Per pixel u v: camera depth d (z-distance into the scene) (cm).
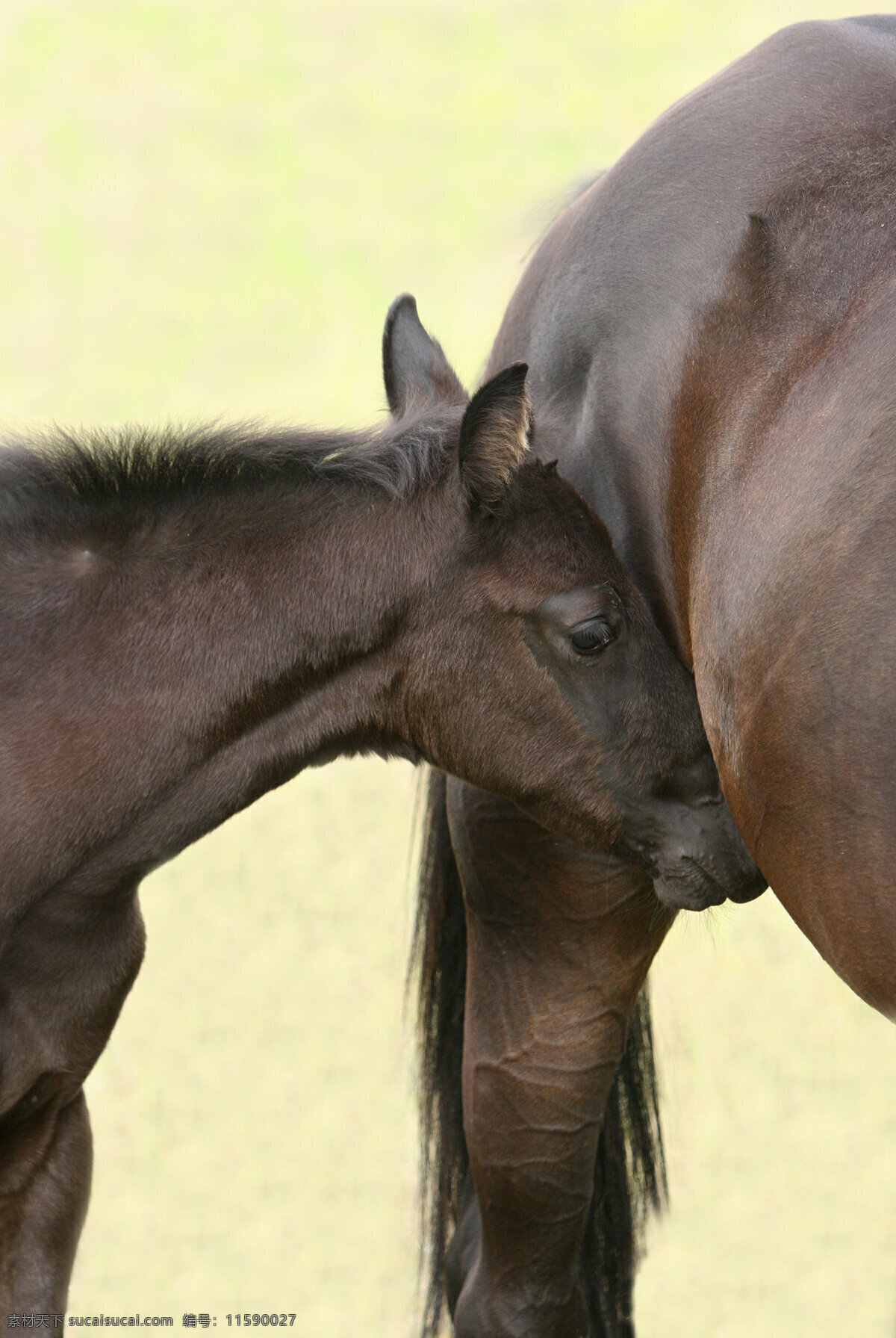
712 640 469
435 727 576
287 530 560
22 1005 539
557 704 564
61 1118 570
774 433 462
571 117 2647
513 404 534
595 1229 657
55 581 545
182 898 1103
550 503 555
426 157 2566
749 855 578
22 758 527
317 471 562
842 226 472
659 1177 674
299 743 570
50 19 3175
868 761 412
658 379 511
